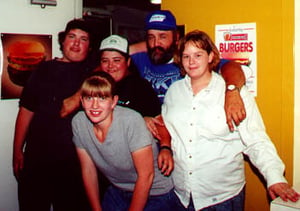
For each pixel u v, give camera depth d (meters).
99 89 1.53
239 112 1.44
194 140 1.58
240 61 1.99
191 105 1.61
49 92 2.14
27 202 2.22
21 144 2.24
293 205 1.29
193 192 1.61
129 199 1.79
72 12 2.62
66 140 2.11
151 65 2.15
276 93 1.89
